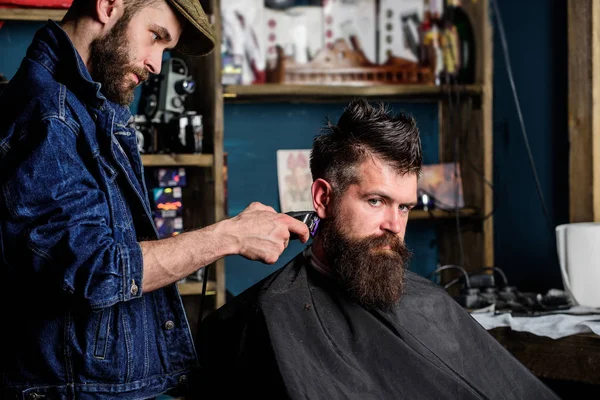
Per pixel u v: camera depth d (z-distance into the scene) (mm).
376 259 1673
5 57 2711
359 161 1676
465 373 1795
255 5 3033
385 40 3137
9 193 1468
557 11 2885
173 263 1517
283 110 3129
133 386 1643
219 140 2635
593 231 2410
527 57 3035
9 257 1486
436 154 3275
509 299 2525
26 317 1585
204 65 2711
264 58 3055
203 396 1793
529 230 3035
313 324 1682
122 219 1625
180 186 2824
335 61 3107
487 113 3041
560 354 2143
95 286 1440
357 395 1620
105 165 1608
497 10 3164
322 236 1758
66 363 1581
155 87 2664
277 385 1573
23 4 2439
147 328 1677
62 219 1457
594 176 2648
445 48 3141
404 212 1718
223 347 1735
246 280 3107
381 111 1710
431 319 1826
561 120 2875
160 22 1650
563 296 2424
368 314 1728
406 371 1670
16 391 1596
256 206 1656
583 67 2660
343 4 3105
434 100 3211
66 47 1586
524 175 3055
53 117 1517
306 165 3131
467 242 3141
